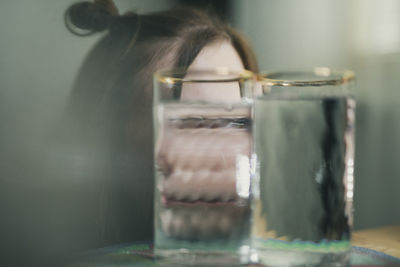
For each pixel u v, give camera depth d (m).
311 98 0.29
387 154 1.96
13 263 0.96
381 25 2.03
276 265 0.30
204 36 0.68
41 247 0.93
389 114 2.01
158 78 0.30
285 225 0.29
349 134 0.30
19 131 1.20
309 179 0.29
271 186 0.30
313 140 0.29
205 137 0.29
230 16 1.65
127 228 0.75
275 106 0.29
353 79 0.31
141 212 0.74
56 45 1.19
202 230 0.29
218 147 0.29
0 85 1.20
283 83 0.30
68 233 0.88
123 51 0.72
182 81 0.29
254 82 0.30
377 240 0.44
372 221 1.90
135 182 0.74
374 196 1.92
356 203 1.90
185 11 0.71
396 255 0.38
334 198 0.29
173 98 0.29
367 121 2.00
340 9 2.04
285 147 0.29
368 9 2.04
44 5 1.20
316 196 0.29
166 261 0.30
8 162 1.08
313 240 0.29
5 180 1.03
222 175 0.29
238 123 0.29
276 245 0.30
